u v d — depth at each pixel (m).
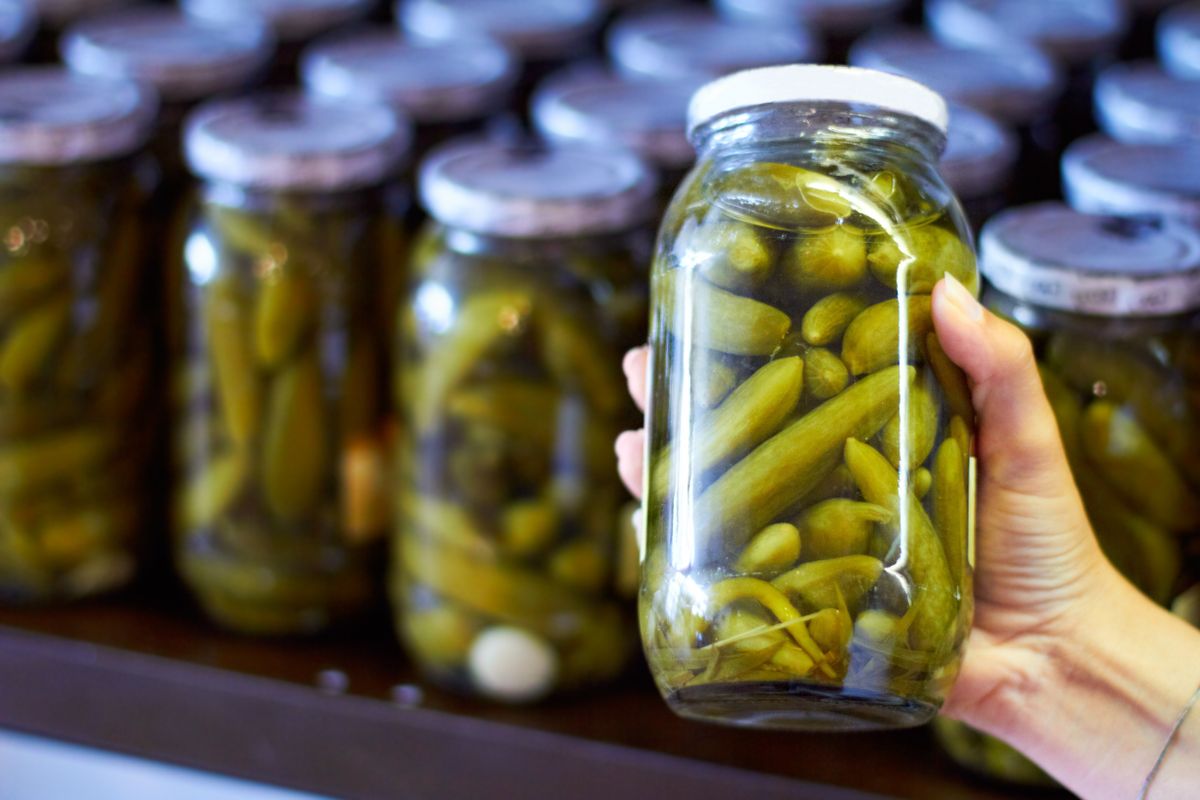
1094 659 0.88
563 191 1.02
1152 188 1.02
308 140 1.11
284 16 1.35
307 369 1.10
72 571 1.16
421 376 1.05
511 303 1.02
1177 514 0.96
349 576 1.12
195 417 1.12
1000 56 1.25
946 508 0.79
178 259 1.12
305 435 1.10
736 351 0.78
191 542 1.13
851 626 0.77
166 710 1.10
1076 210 1.02
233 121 1.14
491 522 1.04
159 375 1.19
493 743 1.05
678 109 1.17
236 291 1.09
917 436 0.78
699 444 0.78
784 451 0.77
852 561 0.77
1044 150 1.19
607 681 1.07
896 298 0.77
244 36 1.31
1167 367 0.95
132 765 1.12
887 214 0.77
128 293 1.15
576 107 1.17
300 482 1.10
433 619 1.06
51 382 1.13
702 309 0.78
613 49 1.34
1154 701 0.88
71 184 1.12
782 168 0.78
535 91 1.32
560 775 1.04
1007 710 0.90
